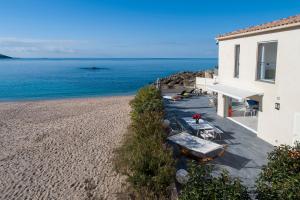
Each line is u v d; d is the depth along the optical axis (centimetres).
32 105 3900
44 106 3759
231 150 1427
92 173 1433
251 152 1396
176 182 1077
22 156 1728
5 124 2609
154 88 2341
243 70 1753
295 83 1288
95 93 5897
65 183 1341
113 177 1359
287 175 798
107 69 16500
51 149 1839
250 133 1714
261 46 1592
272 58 1625
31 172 1484
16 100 4784
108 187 1269
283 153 900
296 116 1289
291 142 1330
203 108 2572
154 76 10794
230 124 1934
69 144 1927
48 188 1299
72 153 1744
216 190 699
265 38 1499
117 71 14388
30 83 8025
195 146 1334
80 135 2130
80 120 2662
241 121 1989
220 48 2094
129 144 1545
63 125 2488
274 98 1450
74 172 1459
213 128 1691
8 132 2308
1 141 2056
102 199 1169
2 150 1853
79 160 1620
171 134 1608
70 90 6444
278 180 787
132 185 1110
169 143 1516
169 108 2589
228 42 1947
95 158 1636
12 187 1320
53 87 7075
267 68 1628
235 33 1794
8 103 4216
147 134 1417
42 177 1419
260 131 1600
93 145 1875
